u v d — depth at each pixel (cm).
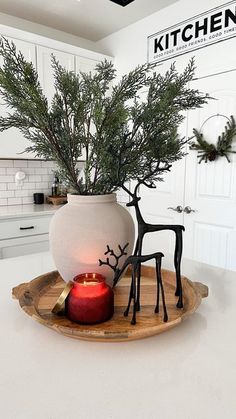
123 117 74
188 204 249
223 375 53
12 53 70
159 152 79
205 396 48
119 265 81
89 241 77
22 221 240
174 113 77
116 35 293
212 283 98
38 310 75
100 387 50
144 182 80
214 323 72
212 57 221
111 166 79
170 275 97
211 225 236
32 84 71
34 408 46
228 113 217
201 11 223
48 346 62
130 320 70
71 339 65
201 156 234
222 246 230
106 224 78
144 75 78
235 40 207
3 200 279
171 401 47
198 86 231
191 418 44
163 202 267
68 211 81
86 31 291
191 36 232
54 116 76
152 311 75
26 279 100
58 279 96
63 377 53
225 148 218
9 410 45
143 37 268
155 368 55
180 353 60
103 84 80
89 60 279
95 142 78
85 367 56
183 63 239
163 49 253
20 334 67
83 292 68
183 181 250
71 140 78
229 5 207
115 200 86
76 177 84
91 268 79
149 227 76
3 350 61
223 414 45
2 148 241
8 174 279
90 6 244
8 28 227
